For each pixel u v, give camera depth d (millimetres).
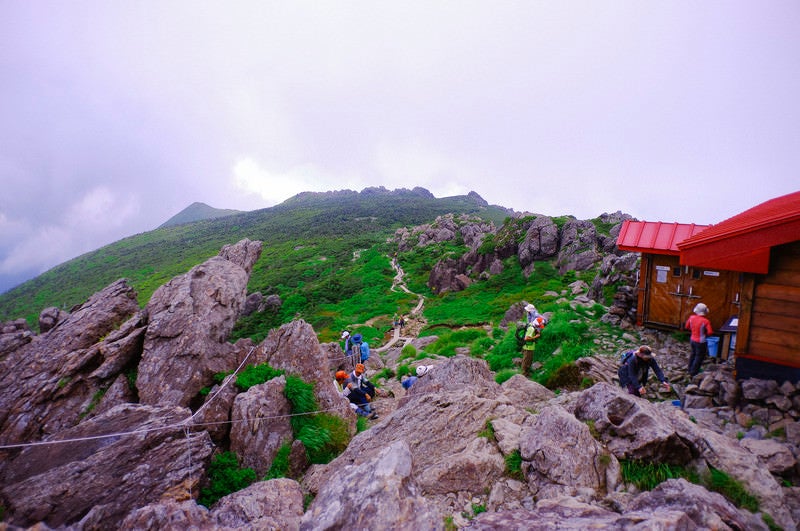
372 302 56875
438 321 36000
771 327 7492
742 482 4676
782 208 7715
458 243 98375
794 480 5305
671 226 12922
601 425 5641
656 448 5020
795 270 7262
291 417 8539
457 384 9547
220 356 11242
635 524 3455
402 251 108688
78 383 9961
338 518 3623
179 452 6574
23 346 13398
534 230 54156
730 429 6836
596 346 12453
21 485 5566
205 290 12664
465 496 5105
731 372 8250
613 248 49031
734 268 7645
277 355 10562
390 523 3430
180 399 9750
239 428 7977
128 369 10609
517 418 6824
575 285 29969
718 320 11641
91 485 5695
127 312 12914
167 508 4699
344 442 8625
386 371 15711
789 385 7020
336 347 17516
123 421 7102
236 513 5168
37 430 9078
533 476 5137
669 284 12500
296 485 6008
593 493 4613
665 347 11609
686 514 3547
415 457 6137
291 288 84312
